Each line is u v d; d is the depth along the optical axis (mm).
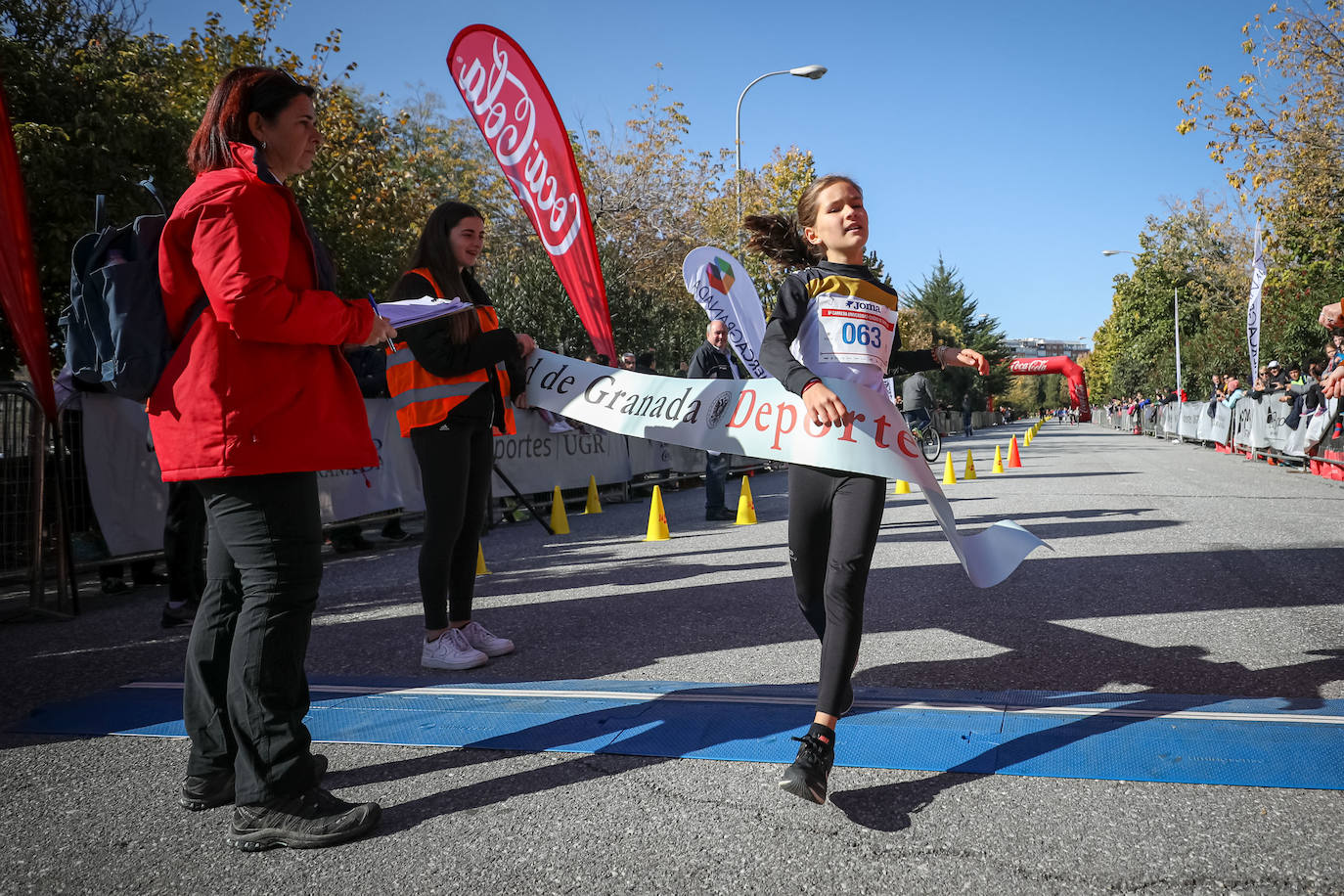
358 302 2307
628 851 2105
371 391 8258
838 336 2719
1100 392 86000
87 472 6094
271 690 2215
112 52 12234
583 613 4848
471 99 6039
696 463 13914
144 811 2426
